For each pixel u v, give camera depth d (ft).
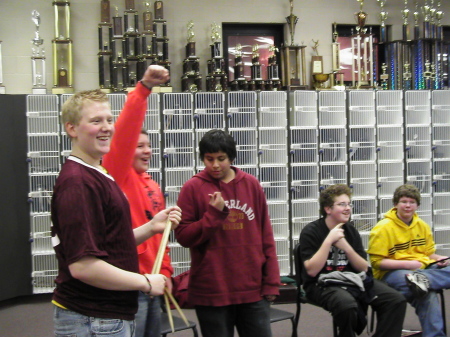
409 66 21.79
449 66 22.58
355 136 19.21
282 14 22.02
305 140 18.89
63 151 17.62
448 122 19.95
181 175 18.11
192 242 8.93
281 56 21.33
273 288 9.16
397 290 12.51
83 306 5.71
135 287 5.74
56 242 5.90
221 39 21.67
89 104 5.95
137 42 20.04
